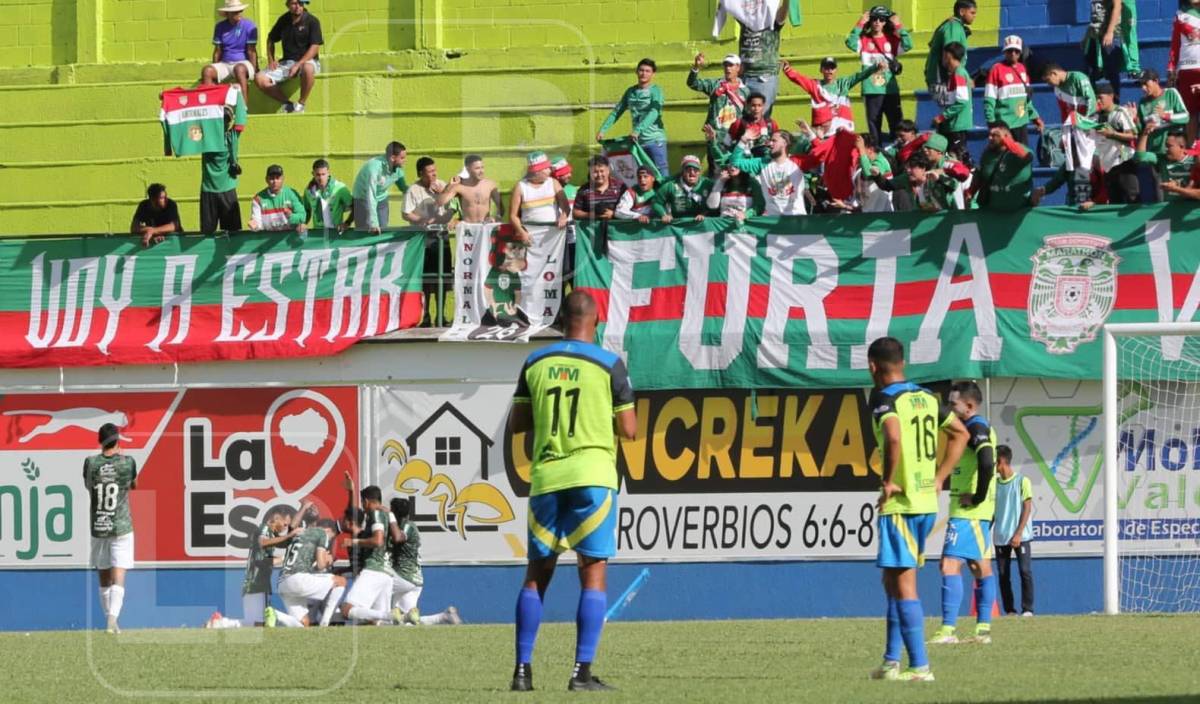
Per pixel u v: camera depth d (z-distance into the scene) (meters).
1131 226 40.53
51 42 60.28
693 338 42.00
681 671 25.36
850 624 36.72
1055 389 40.91
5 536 44.44
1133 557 40.56
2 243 45.53
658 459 42.19
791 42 54.78
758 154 43.91
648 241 42.84
